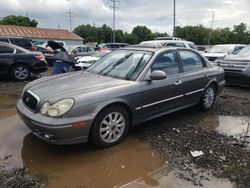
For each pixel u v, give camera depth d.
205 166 3.54
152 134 4.54
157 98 4.57
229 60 8.86
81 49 18.84
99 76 4.57
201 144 4.19
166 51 4.93
